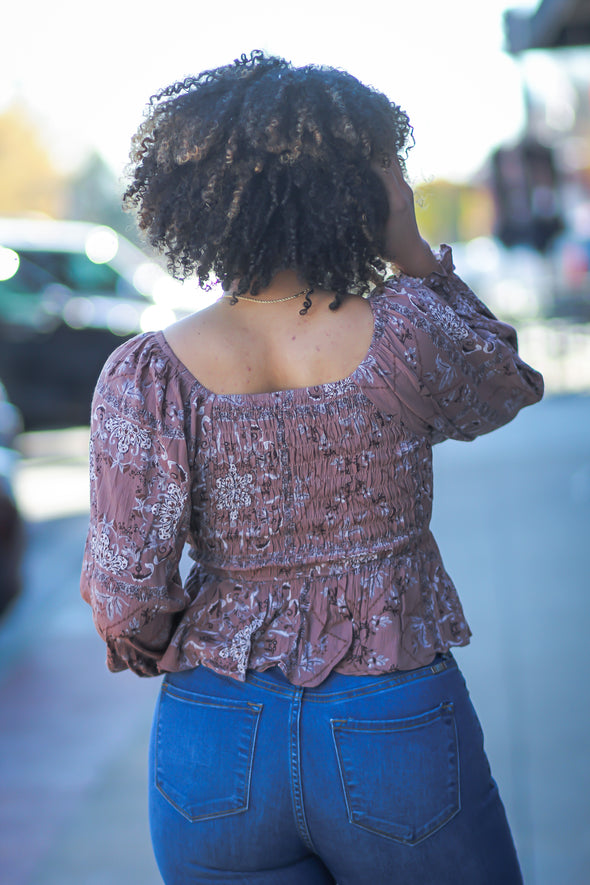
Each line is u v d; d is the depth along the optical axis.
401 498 1.61
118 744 4.18
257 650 1.57
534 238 14.77
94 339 10.52
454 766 1.56
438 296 1.69
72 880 3.18
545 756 3.57
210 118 1.56
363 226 1.62
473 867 1.56
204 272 1.63
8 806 3.69
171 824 1.59
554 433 9.62
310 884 1.62
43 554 7.09
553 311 14.14
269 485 1.57
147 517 1.54
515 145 14.58
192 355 1.59
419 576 1.63
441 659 1.62
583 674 4.20
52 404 10.48
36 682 4.92
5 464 5.74
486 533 6.39
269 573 1.59
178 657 1.61
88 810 3.64
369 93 1.63
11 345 10.41
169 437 1.55
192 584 1.67
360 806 1.53
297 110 1.55
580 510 6.77
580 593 5.15
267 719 1.55
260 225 1.57
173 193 1.63
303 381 1.59
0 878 3.19
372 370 1.59
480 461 8.63
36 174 43.62
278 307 1.62
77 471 9.74
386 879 1.55
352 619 1.58
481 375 1.68
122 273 11.02
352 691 1.55
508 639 4.65
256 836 1.56
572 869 2.91
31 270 10.70
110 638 1.58
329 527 1.58
